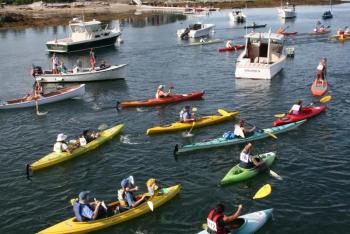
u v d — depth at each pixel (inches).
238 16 3651.6
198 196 743.1
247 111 1202.6
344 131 1018.7
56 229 625.3
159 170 851.4
